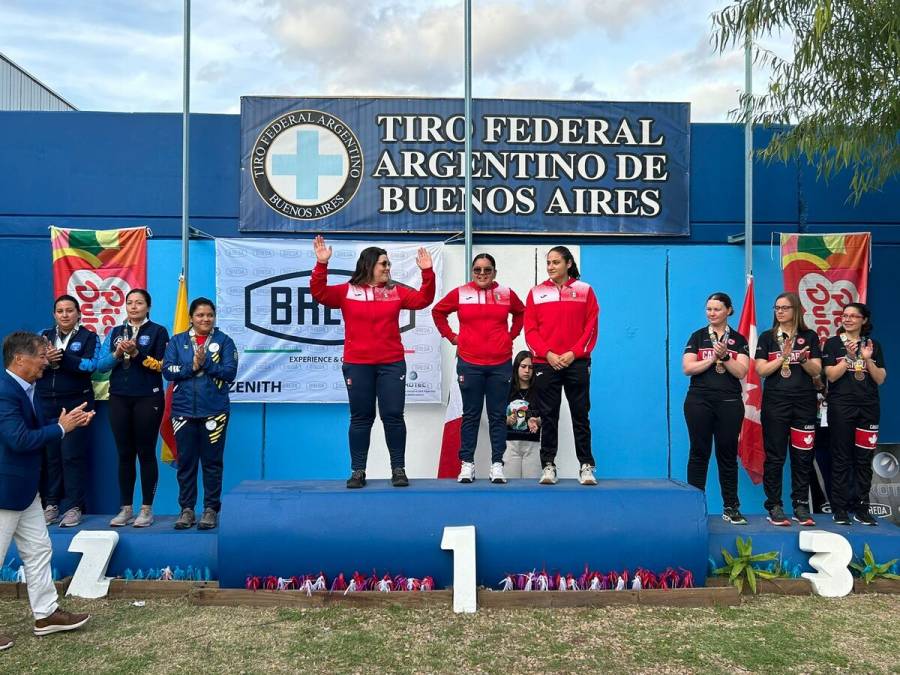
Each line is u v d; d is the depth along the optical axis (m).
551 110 7.24
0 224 7.02
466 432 5.64
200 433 5.80
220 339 5.82
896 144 6.16
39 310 7.00
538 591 4.97
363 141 7.17
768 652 4.27
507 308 5.67
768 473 5.93
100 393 6.79
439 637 4.46
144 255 6.95
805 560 5.50
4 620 4.76
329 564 5.04
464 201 7.10
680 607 4.99
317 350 7.02
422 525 5.09
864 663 4.15
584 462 5.55
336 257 7.06
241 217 7.10
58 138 7.07
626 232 7.26
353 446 5.47
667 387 7.18
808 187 7.36
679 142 7.30
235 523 5.05
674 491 5.29
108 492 6.83
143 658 4.16
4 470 4.25
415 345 7.02
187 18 6.79
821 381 6.18
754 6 5.77
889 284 7.30
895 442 7.17
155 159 7.12
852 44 5.61
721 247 7.27
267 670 4.02
